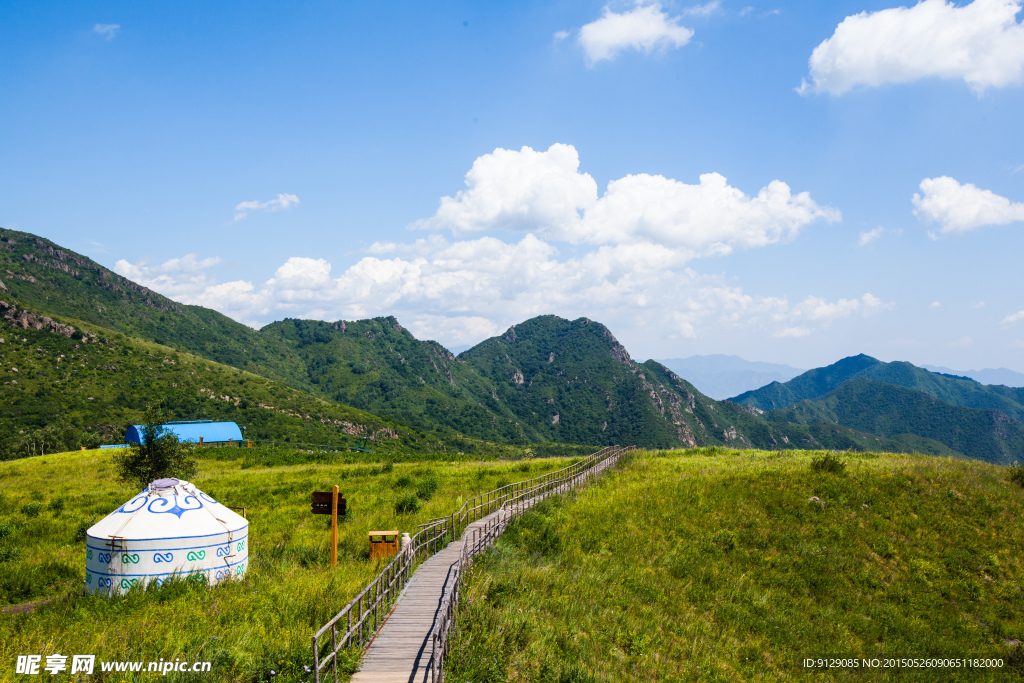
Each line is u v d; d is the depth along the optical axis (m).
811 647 16.48
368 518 25.44
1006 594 20.06
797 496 25.92
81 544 22.27
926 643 17.50
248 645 9.77
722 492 26.55
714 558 20.91
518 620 12.73
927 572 21.11
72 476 45.69
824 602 19.16
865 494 26.06
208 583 14.05
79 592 14.21
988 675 16.22
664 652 14.15
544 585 16.02
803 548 21.91
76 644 9.56
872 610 18.84
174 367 137.62
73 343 131.00
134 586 13.48
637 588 17.67
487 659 10.57
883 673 15.62
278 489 34.44
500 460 49.44
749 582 19.61
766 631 16.89
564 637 12.98
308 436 120.62
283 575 15.14
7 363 115.31
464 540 15.70
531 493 29.30
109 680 8.49
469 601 13.12
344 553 18.86
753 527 23.27
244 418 123.38
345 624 11.06
